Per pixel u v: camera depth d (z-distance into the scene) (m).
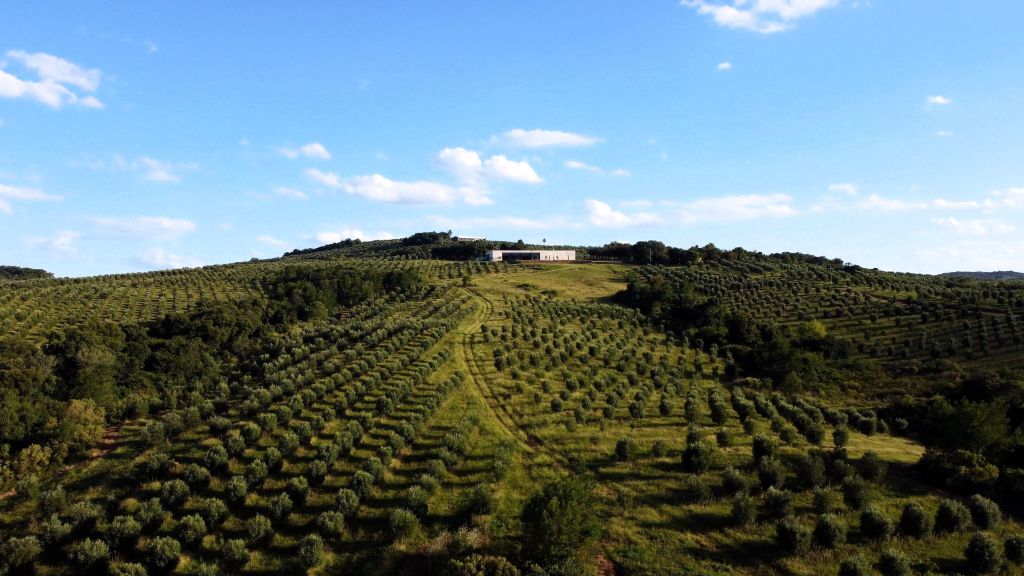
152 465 49.00
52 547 40.09
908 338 113.81
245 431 54.47
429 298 140.62
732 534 36.28
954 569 32.41
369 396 64.75
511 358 79.81
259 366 85.56
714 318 116.25
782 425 55.81
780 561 33.31
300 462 50.12
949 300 134.00
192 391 77.88
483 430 54.78
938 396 62.53
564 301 139.38
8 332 105.81
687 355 96.81
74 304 131.62
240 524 42.03
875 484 42.22
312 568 36.00
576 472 45.75
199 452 53.62
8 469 50.94
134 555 39.34
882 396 80.88
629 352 92.38
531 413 59.72
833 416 63.16
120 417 65.62
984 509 36.56
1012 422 60.06
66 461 55.28
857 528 36.28
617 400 63.88
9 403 60.25
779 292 154.38
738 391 71.81
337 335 95.44
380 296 147.88
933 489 41.81
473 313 120.38
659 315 125.12
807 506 39.16
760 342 103.62
